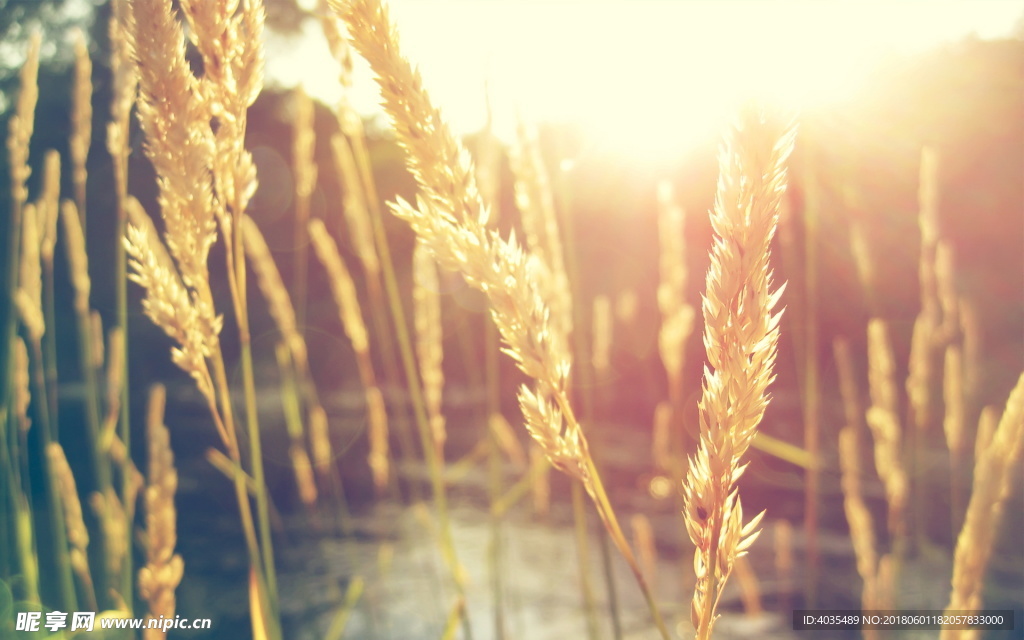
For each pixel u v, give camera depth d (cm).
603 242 335
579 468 36
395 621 131
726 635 124
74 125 84
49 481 79
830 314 289
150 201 178
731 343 33
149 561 48
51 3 162
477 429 331
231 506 222
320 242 97
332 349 479
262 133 521
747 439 34
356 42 35
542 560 173
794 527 211
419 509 108
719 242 33
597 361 110
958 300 115
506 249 36
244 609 140
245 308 43
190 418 330
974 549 52
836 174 139
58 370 309
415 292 87
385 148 288
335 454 286
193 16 39
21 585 73
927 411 112
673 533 192
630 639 123
